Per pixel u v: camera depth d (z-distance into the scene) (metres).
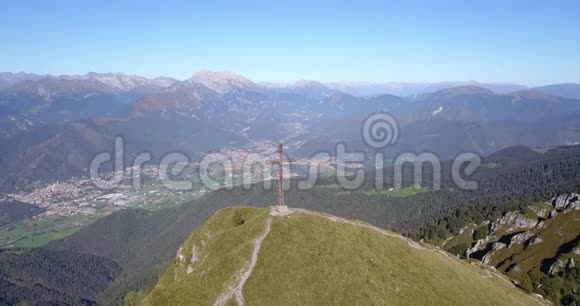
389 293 98.88
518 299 133.62
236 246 114.81
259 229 116.06
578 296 188.50
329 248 108.88
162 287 131.00
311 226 115.81
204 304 101.00
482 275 147.50
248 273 104.31
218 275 106.44
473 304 105.81
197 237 135.25
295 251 107.62
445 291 106.25
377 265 106.75
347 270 102.81
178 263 134.88
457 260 152.88
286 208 125.56
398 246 121.56
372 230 127.38
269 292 98.38
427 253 127.44
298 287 98.62
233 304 97.88
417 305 98.00
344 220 135.38
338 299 95.62
